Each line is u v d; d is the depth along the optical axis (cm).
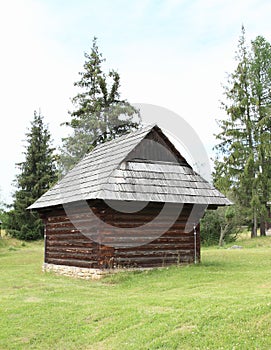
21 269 1902
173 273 1375
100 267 1397
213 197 1553
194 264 1545
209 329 748
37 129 4344
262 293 997
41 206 1698
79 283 1357
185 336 736
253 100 3164
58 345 793
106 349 748
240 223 3050
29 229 3978
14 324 893
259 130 3156
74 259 1551
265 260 1719
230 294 1012
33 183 4209
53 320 900
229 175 3177
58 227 1698
